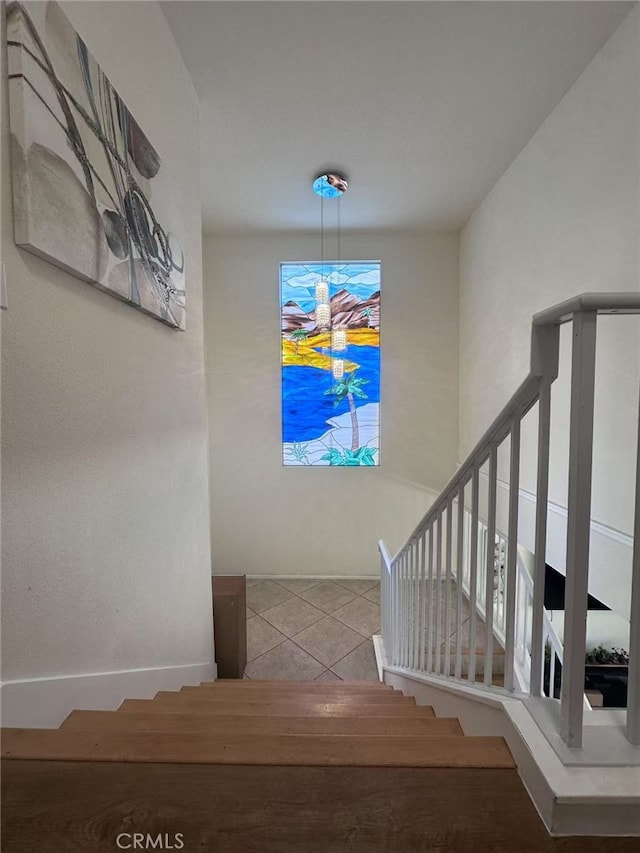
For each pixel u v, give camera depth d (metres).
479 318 3.33
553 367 0.84
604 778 0.70
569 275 2.10
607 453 1.78
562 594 2.72
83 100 1.04
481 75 1.98
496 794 0.75
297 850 0.67
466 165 2.75
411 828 0.70
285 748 0.85
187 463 1.90
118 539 1.27
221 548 4.08
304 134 2.42
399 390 3.95
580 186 2.00
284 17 1.68
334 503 4.03
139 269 1.35
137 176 1.35
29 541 0.88
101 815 0.71
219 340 3.95
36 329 0.90
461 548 1.30
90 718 1.03
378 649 2.85
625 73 1.69
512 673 0.98
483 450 1.13
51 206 0.91
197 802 0.73
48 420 0.94
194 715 1.07
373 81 2.02
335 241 3.87
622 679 2.81
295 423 4.00
